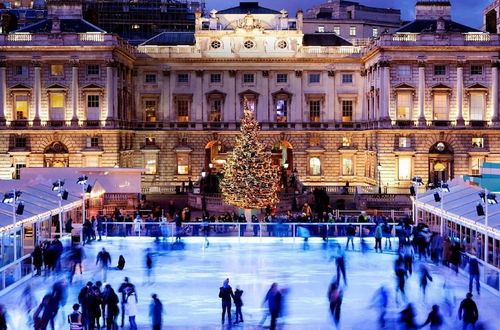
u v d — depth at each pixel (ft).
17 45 318.65
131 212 238.68
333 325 118.73
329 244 197.26
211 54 352.69
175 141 352.69
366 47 348.18
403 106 322.55
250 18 352.90
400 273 137.69
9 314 124.36
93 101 323.57
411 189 225.97
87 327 112.68
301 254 182.70
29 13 479.00
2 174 320.91
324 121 353.92
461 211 173.17
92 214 233.14
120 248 189.78
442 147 320.70
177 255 181.27
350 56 353.72
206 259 175.73
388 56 319.47
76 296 137.49
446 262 166.50
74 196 210.18
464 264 156.87
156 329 108.47
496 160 320.50
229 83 354.95
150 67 353.72
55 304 114.62
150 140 353.51
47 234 187.42
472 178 216.54
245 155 229.86
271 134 352.49
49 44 318.86
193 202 279.49
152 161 352.69
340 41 368.27
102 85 321.52
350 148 351.46
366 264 170.09
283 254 182.60
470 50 320.09
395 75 321.32
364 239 199.31
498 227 145.59
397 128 317.63
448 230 186.80
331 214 221.66
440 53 320.09
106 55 320.50
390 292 141.69
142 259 175.32
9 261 152.05
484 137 320.70
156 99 354.33
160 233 198.59
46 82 322.75
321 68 354.13
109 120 319.68
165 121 353.10
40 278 154.51
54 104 323.98
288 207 266.36
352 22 488.44
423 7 335.88
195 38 359.05
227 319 122.42
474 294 139.23
